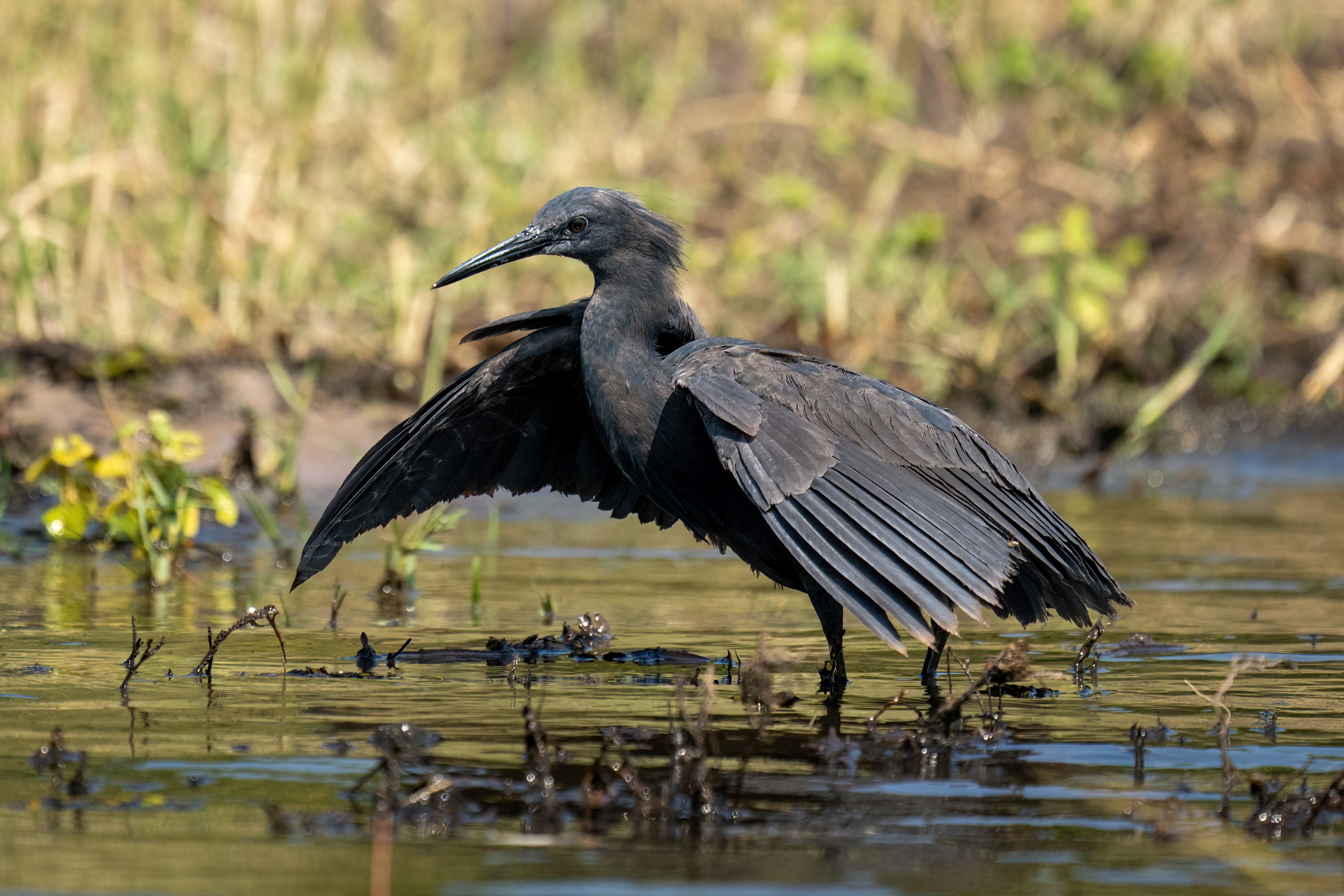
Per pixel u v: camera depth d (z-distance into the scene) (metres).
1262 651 9.52
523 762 7.03
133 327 17.22
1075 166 22.17
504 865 5.83
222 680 8.56
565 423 10.07
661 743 7.39
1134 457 17.70
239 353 17.03
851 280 19.30
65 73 19.50
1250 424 18.42
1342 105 23.50
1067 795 6.67
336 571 12.04
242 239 18.14
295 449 14.70
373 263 18.91
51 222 17.75
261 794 6.59
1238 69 23.61
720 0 24.36
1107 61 23.62
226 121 19.48
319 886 5.61
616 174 20.89
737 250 19.52
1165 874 5.82
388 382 16.95
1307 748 7.39
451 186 20.22
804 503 7.97
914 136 22.30
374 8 23.89
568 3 24.00
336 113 20.61
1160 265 21.00
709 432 8.31
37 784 6.70
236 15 20.94
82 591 11.08
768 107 22.50
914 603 7.74
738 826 6.27
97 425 15.55
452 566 12.30
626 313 9.40
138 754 7.11
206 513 13.84
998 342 18.84
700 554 12.91
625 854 5.95
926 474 8.61
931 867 5.85
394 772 6.69
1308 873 5.84
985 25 23.67
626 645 9.60
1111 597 9.00
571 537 13.71
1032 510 8.90
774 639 9.88
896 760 7.16
